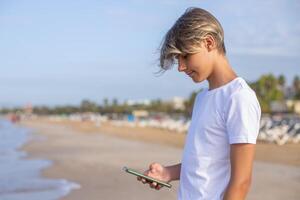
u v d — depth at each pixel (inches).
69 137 1815.9
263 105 2568.9
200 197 92.0
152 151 1058.7
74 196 467.8
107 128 2516.0
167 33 92.4
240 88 89.2
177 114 4074.8
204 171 92.1
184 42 89.4
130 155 949.2
